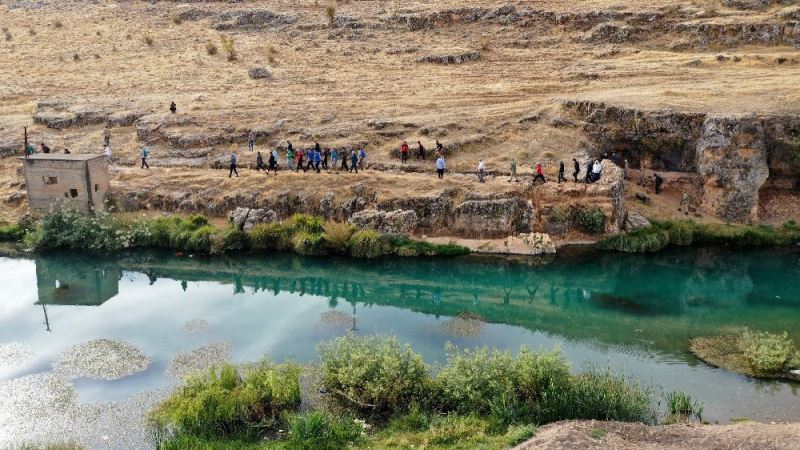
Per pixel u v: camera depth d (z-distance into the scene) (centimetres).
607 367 2831
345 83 6681
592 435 2122
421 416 2336
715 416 2428
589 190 4381
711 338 3127
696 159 4769
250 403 2372
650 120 4900
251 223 4409
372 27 8294
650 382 2698
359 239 4197
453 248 4253
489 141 5225
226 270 4159
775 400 2548
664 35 6994
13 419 2497
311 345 3080
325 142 5291
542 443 2067
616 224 4394
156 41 8394
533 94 6016
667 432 2180
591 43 7200
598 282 3938
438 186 4531
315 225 4356
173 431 2355
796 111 4638
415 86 6450
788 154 4553
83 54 8012
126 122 5944
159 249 4409
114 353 3003
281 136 5459
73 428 2431
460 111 5725
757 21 6631
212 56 7762
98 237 4341
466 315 3459
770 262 4156
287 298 3725
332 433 2239
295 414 2395
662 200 4728
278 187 4669
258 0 9669
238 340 3145
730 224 4497
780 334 3147
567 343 3103
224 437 2281
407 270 4131
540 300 3697
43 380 2773
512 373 2458
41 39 8619
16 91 6819
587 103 5294
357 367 2500
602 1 7894
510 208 4316
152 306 3588
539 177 4522
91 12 9725
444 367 2767
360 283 4038
